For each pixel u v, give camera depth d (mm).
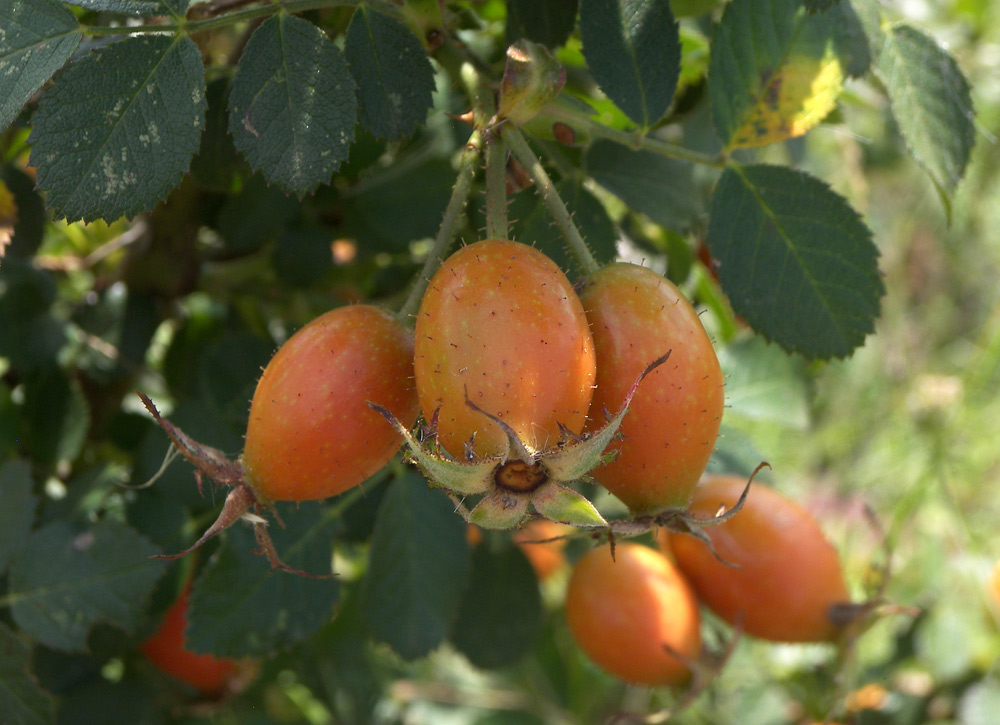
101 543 272
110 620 270
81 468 309
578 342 224
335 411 231
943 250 660
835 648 291
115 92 232
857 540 447
